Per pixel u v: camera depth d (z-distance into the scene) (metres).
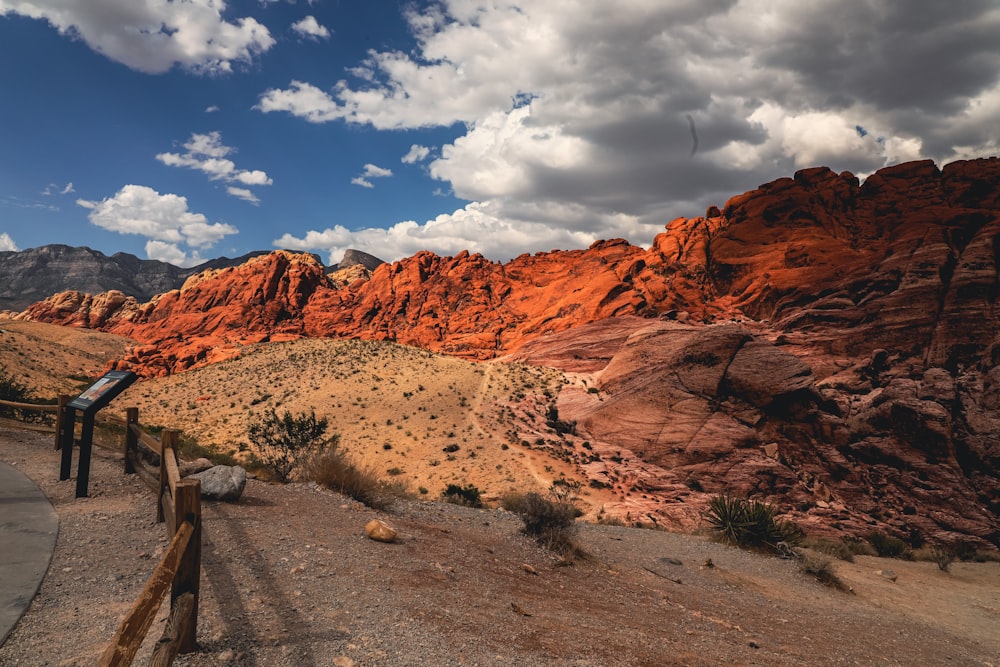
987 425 49.25
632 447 52.06
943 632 9.26
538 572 7.91
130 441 8.59
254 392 72.75
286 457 11.89
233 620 3.91
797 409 52.38
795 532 18.52
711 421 51.84
